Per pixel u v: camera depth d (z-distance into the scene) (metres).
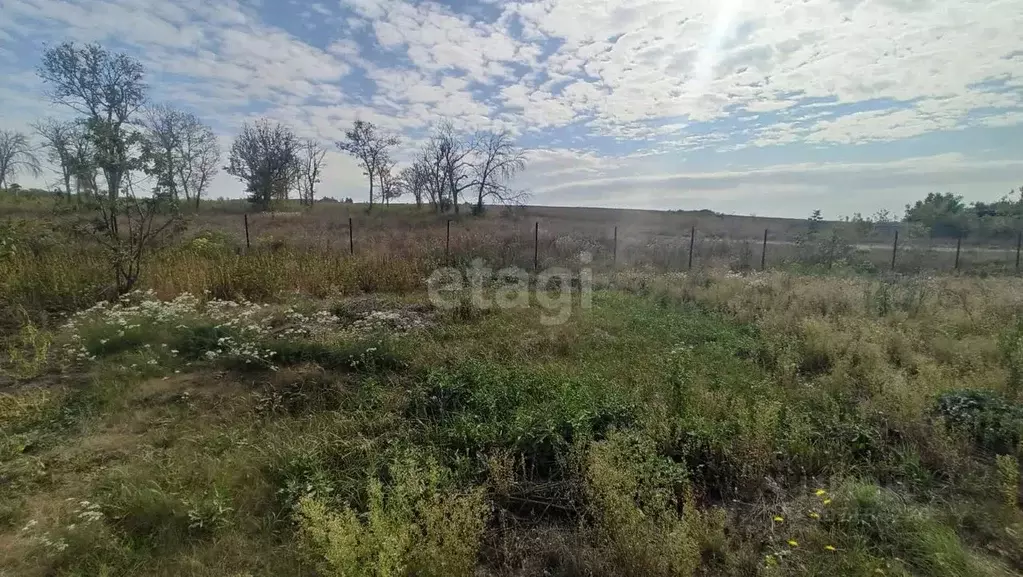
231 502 2.90
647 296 9.27
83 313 6.39
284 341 5.48
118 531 2.68
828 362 5.46
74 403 4.20
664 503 2.73
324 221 26.38
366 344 5.39
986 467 3.34
